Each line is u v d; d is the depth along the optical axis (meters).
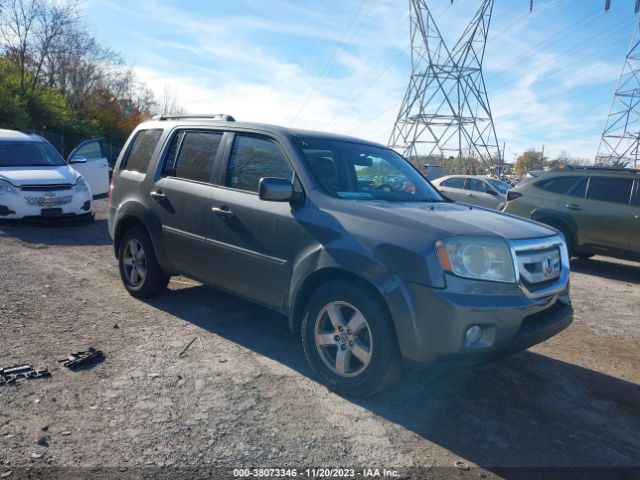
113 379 3.89
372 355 3.65
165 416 3.43
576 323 6.33
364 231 3.77
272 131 4.66
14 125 24.97
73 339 4.59
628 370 4.87
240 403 3.66
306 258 4.00
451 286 3.42
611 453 3.40
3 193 9.62
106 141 42.78
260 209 4.41
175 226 5.16
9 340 4.47
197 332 4.95
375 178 4.84
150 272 5.60
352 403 3.79
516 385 4.34
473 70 44.53
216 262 4.77
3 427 3.18
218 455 3.05
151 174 5.52
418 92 45.03
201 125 5.31
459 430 3.55
